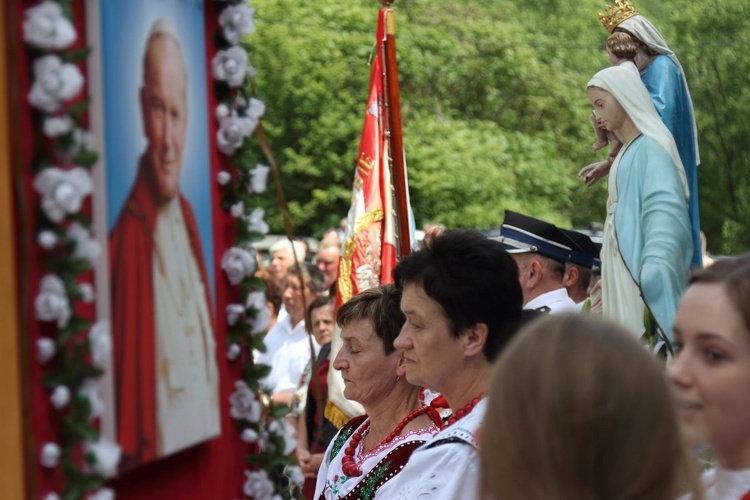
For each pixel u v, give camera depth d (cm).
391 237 642
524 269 577
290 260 893
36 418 213
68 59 218
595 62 3006
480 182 2508
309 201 2630
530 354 194
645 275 486
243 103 304
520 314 323
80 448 223
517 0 3172
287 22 2620
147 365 245
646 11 2880
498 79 2752
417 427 371
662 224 491
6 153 205
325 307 765
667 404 193
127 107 241
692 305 241
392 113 646
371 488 359
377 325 389
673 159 502
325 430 632
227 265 296
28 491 209
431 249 323
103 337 222
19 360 207
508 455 191
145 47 250
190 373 266
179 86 268
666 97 529
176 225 264
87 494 223
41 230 212
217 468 290
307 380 673
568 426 188
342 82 2583
